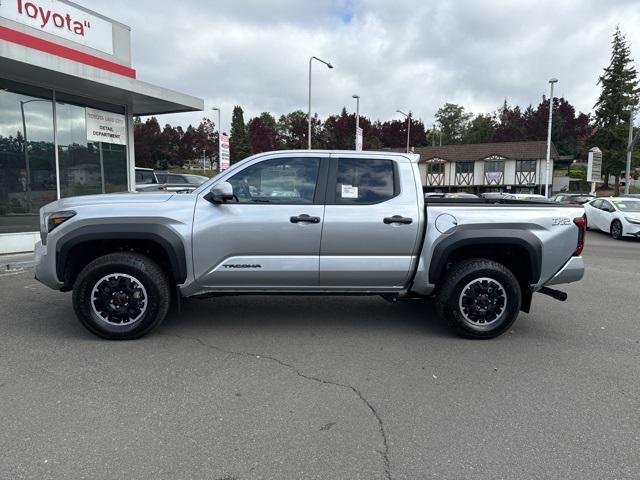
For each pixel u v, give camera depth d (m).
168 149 87.94
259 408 3.50
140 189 13.61
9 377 3.96
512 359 4.55
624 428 3.29
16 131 10.06
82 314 4.76
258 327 5.41
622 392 3.85
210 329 5.30
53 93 10.65
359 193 4.99
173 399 3.61
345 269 4.96
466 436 3.16
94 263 4.72
